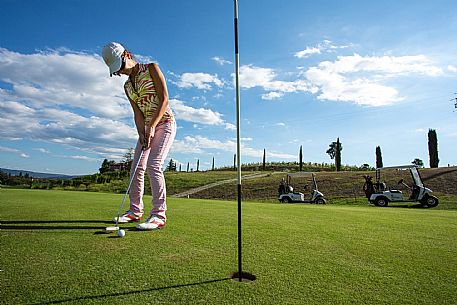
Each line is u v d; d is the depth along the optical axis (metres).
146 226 3.26
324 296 1.67
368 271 2.12
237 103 2.40
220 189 34.62
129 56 3.90
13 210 4.52
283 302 1.58
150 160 3.62
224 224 3.83
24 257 2.18
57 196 7.72
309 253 2.54
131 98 3.98
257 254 2.45
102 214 4.23
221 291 1.69
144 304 1.51
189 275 1.92
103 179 40.16
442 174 29.62
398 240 3.24
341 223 4.50
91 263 2.09
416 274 2.08
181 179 43.84
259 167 67.44
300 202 21.39
